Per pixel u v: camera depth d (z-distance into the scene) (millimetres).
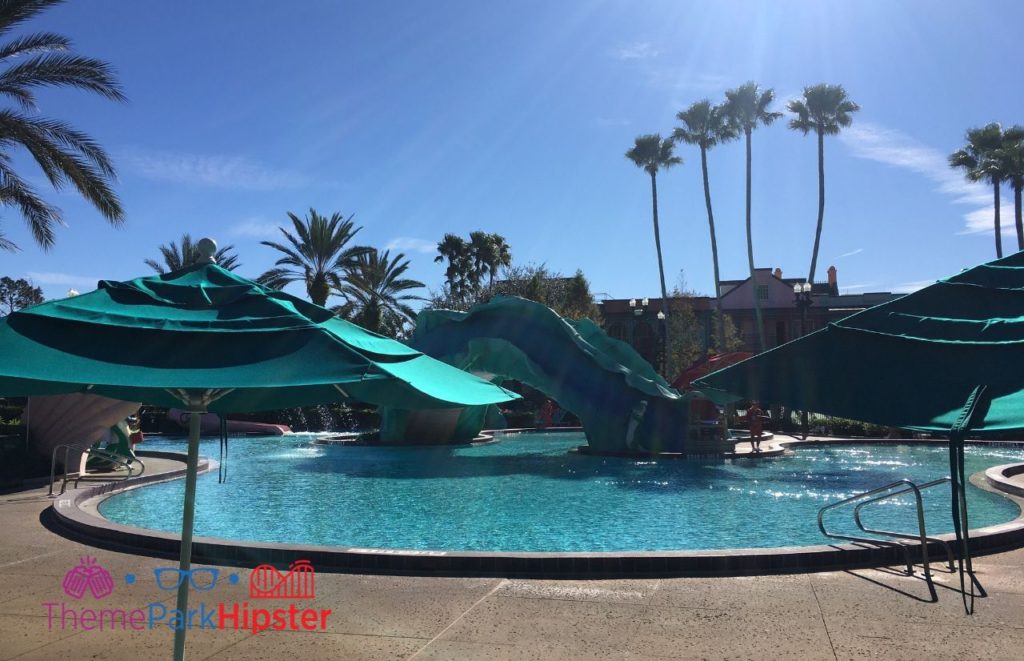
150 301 4043
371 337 4605
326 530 11586
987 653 5387
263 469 19953
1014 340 4625
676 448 21875
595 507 13453
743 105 45406
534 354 23781
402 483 16859
